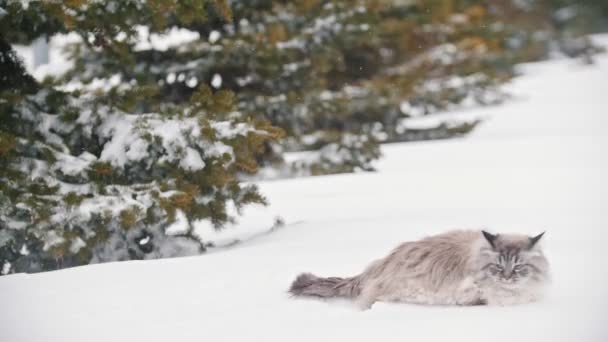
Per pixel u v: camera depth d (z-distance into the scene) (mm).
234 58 23828
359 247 14898
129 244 17141
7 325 10836
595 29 80438
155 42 24047
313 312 11047
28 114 17172
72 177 16531
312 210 21250
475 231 11867
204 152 16812
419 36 38500
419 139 38719
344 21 26078
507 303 10977
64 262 16906
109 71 22281
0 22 16828
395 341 9586
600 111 48906
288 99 24391
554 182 23641
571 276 12219
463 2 45906
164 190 16406
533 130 42312
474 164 30094
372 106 31469
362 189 24406
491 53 49031
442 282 11188
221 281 12797
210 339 10055
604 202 19531
